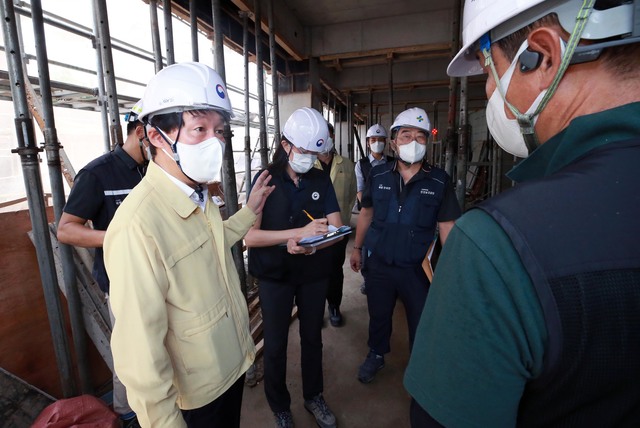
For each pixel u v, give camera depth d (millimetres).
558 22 386
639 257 313
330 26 4625
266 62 4539
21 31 2500
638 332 311
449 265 395
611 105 379
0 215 1659
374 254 1858
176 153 871
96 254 1575
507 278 335
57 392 1821
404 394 1925
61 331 1606
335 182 2820
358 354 2299
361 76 6293
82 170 1447
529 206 352
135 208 792
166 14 1972
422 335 436
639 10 335
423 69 6055
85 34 2596
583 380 325
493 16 443
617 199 331
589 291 310
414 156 1692
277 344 1571
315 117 1463
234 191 2127
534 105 439
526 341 336
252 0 3055
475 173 7105
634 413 333
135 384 725
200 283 894
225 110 900
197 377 889
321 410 1691
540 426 372
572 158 400
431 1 3998
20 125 1399
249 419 1754
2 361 1614
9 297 1666
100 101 2424
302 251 1389
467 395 367
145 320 730
